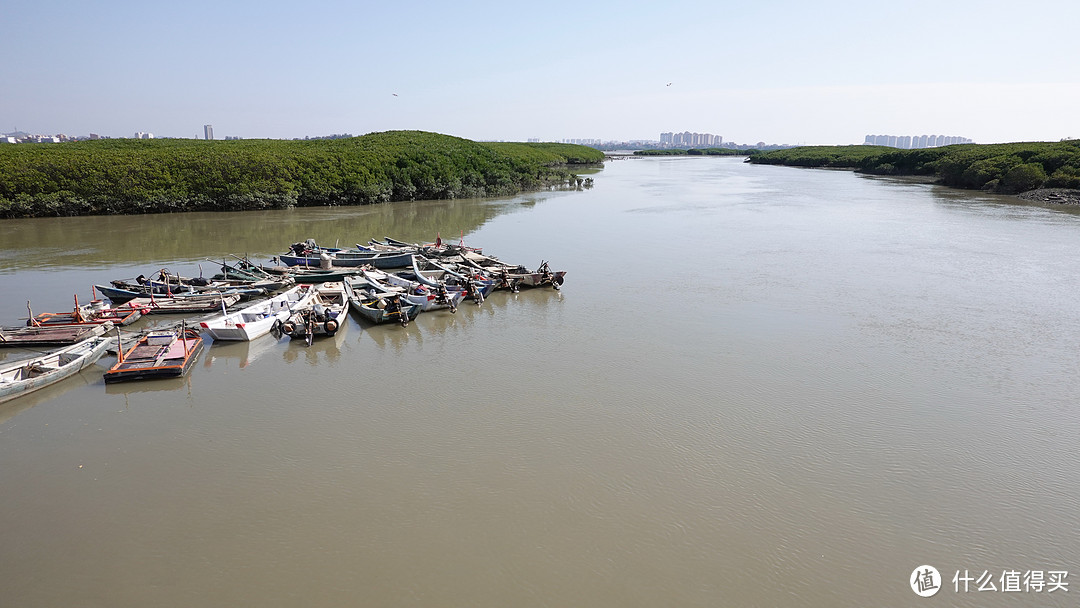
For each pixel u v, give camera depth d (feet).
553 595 49.19
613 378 88.22
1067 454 69.31
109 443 71.26
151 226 213.46
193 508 59.57
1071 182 299.58
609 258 166.71
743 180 467.52
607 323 112.47
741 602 48.65
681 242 190.29
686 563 52.65
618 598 48.93
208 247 180.96
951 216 249.55
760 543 55.06
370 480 63.67
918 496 61.72
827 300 126.52
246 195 248.52
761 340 103.45
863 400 81.66
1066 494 62.18
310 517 58.13
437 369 91.97
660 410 78.48
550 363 93.91
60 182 224.74
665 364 93.15
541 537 55.52
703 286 137.39
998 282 140.97
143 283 128.77
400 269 156.56
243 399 82.17
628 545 54.65
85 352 91.86
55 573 51.70
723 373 89.92
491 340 104.37
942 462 67.51
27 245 178.91
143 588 50.06
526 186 360.69
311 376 89.86
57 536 55.93
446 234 204.74
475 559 52.90
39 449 69.97
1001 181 341.21
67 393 83.97
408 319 111.65
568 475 64.44
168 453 69.05
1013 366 92.99
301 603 48.39
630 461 67.05
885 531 56.70
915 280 142.72
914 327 109.81
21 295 128.67
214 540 55.31
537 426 74.43
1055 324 111.65
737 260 164.35
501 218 242.17
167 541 55.26
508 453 68.49
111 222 219.61
